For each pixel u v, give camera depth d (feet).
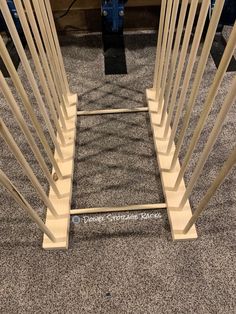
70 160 3.93
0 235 3.50
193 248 3.34
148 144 4.27
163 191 3.72
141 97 4.90
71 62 5.54
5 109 4.77
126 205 3.70
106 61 5.49
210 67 5.18
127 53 5.65
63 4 5.76
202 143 4.23
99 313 3.00
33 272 3.25
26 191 3.84
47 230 3.03
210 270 3.20
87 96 4.95
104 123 4.55
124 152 4.20
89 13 5.89
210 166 3.97
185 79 2.80
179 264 3.24
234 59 5.18
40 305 3.06
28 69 2.60
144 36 5.98
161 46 3.85
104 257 3.32
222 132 4.30
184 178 3.88
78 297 3.10
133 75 5.26
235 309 2.97
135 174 3.97
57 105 3.70
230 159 2.10
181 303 3.03
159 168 3.88
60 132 3.77
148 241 3.41
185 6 2.65
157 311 2.99
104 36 5.76
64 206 3.53
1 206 3.73
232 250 3.31
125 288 3.13
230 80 4.93
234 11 5.22
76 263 3.29
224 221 3.50
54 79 3.56
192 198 3.70
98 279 3.19
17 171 4.04
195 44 2.50
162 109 4.20
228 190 3.73
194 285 3.12
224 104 2.12
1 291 3.14
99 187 3.87
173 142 3.96
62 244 3.31
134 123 4.53
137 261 3.28
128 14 5.94
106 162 4.10
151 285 3.14
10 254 3.36
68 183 3.71
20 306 3.06
